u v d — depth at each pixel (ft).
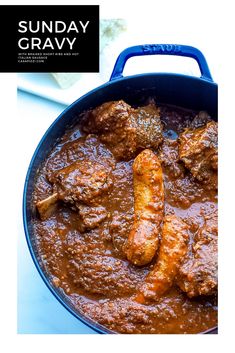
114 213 2.41
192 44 2.77
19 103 2.70
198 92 2.51
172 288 2.34
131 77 2.46
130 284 2.36
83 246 2.39
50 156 2.51
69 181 2.40
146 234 2.33
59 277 2.39
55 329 2.55
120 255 2.38
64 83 2.73
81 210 2.39
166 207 2.43
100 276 2.36
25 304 2.56
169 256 2.31
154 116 2.50
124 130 2.45
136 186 2.40
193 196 2.44
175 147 2.51
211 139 2.43
